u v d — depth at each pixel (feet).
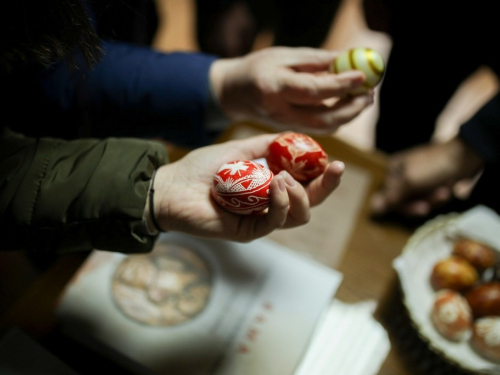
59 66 1.45
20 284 2.21
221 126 1.90
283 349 1.37
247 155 1.36
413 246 1.58
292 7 3.10
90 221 1.10
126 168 1.11
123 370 1.37
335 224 1.79
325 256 1.69
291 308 1.46
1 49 1.01
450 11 2.04
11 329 1.30
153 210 1.15
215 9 3.14
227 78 1.67
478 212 1.69
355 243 1.76
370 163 2.01
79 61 1.18
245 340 1.38
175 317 1.40
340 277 1.54
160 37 4.25
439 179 1.90
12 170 1.10
